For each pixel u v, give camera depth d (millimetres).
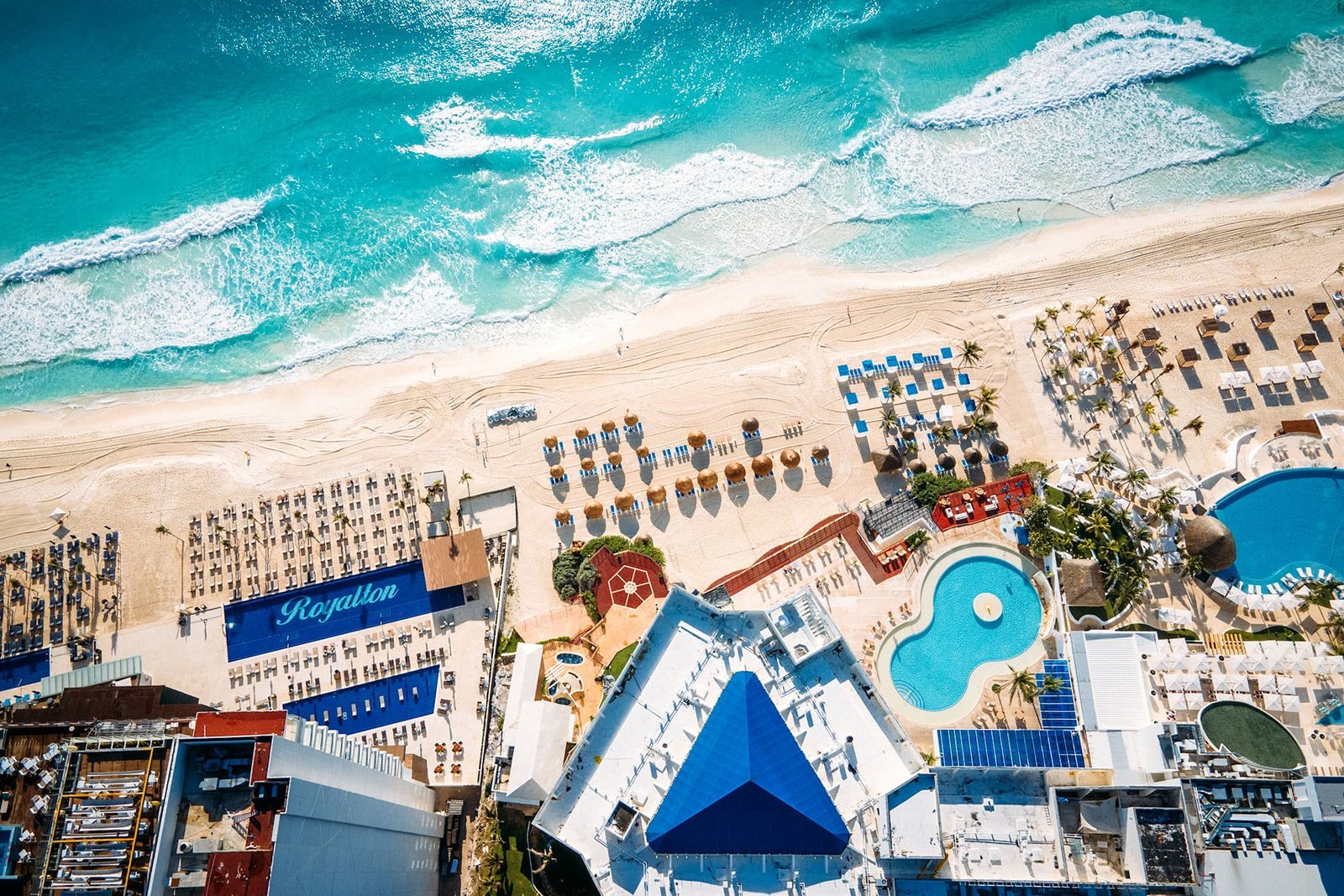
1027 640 84875
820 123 117875
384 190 116188
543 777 77688
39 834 54188
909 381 99625
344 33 124688
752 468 95875
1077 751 68938
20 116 121375
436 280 111125
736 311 106562
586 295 109438
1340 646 81250
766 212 112875
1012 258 108125
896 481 95062
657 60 122250
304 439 101688
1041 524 87750
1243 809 63781
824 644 71062
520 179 116188
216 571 94125
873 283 107375
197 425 103312
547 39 123812
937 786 65062
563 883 76438
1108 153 114500
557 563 92688
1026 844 65625
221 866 47938
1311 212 107625
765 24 123250
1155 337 99250
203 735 54062
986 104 118250
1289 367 97125
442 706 87000
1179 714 75062
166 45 125000
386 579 92938
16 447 102625
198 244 114000
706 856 66875
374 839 64438
